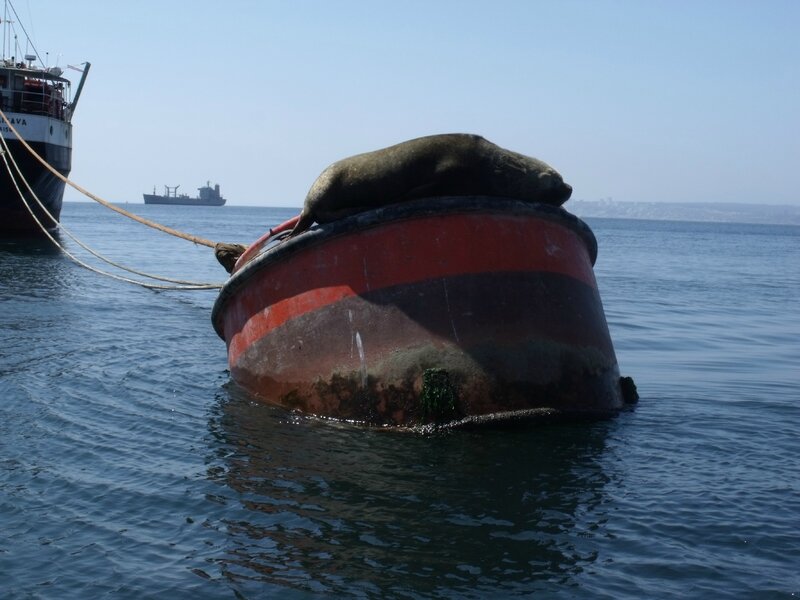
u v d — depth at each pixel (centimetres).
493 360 856
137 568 561
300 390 919
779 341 1669
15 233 3728
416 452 791
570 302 907
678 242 8588
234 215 17488
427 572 558
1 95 3519
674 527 630
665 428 892
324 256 901
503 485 712
